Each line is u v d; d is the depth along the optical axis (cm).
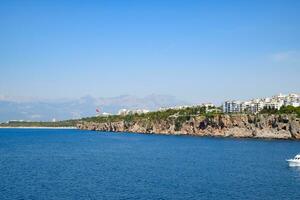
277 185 10356
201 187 9900
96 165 14475
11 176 11575
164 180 10919
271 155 18875
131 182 10562
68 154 19188
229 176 11806
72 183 10381
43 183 10369
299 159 14712
